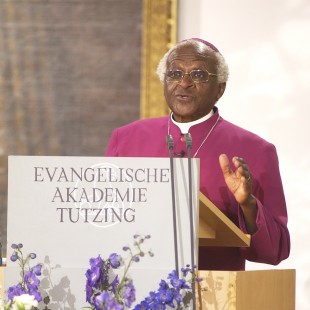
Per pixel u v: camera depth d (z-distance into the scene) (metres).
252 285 7.52
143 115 16.22
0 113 16.59
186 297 7.25
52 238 7.47
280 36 16.03
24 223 7.49
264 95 16.02
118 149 10.73
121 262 7.41
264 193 9.83
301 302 15.71
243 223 8.73
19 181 7.52
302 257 15.80
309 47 15.95
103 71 16.39
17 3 16.56
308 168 15.88
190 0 16.23
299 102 15.95
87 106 16.44
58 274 7.43
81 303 7.39
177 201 7.46
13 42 16.58
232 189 8.16
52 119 16.52
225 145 10.20
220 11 16.19
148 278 7.38
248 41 16.11
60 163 7.52
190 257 7.39
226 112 16.12
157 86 16.19
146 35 16.17
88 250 7.45
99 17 16.38
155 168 7.49
